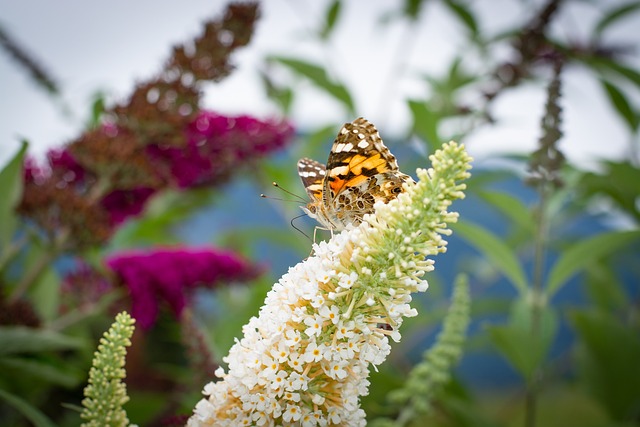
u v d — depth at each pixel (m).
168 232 1.08
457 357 0.67
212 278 0.73
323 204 0.66
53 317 0.74
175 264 0.71
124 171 0.71
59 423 0.75
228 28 0.72
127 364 0.82
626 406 0.79
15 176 0.67
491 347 0.92
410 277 0.56
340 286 0.56
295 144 0.99
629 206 0.84
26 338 0.64
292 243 0.97
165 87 0.72
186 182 0.75
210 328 0.95
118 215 0.74
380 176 0.64
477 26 0.99
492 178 0.84
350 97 0.87
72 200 0.69
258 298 0.78
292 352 0.56
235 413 0.56
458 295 0.68
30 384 0.72
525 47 0.85
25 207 0.69
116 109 0.72
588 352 0.81
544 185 0.70
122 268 0.70
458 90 0.98
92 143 0.71
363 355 0.56
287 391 0.56
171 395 0.71
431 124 0.78
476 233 0.71
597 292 0.97
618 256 1.02
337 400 0.56
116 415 0.57
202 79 0.72
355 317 0.56
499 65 0.86
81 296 0.73
